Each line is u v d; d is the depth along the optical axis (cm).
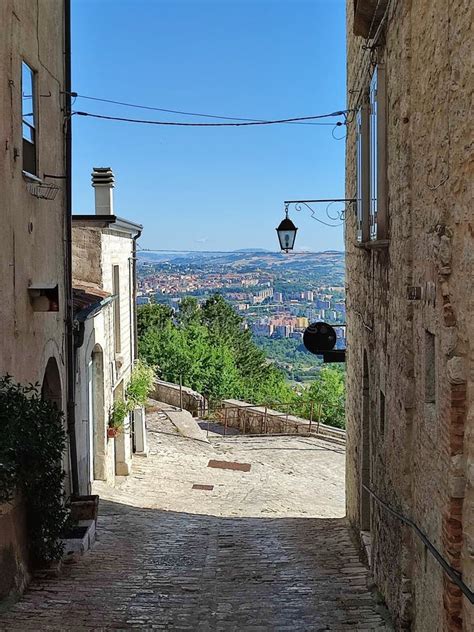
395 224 666
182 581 762
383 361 754
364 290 933
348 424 1193
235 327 5019
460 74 435
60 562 778
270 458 1938
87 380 1252
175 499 1452
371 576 795
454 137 450
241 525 1187
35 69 884
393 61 666
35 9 880
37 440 667
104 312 1449
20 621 579
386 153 721
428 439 537
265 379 4519
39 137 897
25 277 817
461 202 439
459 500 450
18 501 684
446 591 468
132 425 1847
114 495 1382
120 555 885
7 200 746
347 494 1223
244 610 657
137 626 590
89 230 1410
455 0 446
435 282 509
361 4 710
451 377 448
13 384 749
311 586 759
